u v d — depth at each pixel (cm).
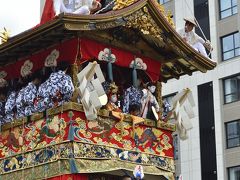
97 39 2523
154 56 2802
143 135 2588
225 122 7488
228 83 7575
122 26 2494
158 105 2762
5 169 2570
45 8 2792
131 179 2473
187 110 2792
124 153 2473
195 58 2755
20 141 2533
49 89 2416
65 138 2323
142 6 2502
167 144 2694
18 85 2788
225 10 7806
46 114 2423
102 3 2798
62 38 2480
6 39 2752
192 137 7700
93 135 2381
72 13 2291
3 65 2811
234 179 7244
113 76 2788
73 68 2445
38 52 2625
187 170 7644
